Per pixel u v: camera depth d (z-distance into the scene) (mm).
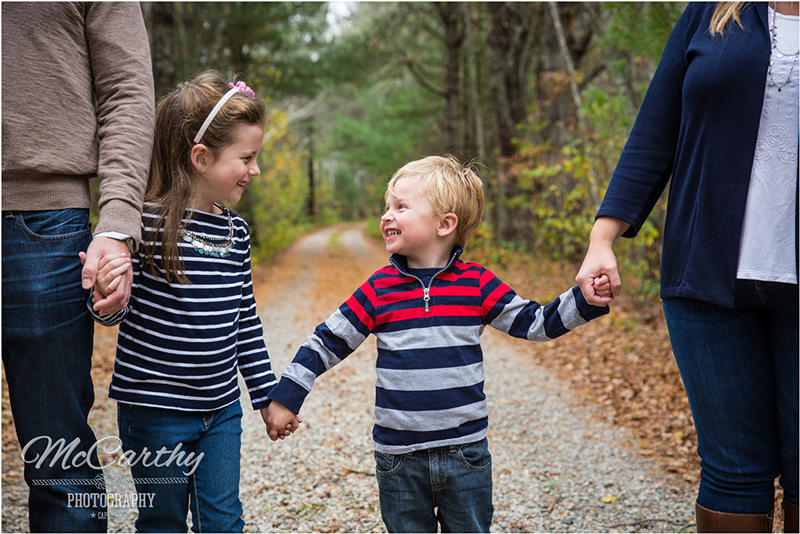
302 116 28562
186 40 12289
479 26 14641
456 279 1752
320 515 2615
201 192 1811
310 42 16203
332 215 47906
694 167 1542
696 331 1556
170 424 1692
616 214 1634
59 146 1607
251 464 3152
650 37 4070
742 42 1475
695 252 1523
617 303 7105
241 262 1877
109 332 6398
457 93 16031
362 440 3574
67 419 1654
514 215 14531
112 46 1691
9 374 1628
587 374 5207
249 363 1921
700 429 1607
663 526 2561
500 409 4387
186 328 1694
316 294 10648
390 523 1718
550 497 2877
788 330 1479
